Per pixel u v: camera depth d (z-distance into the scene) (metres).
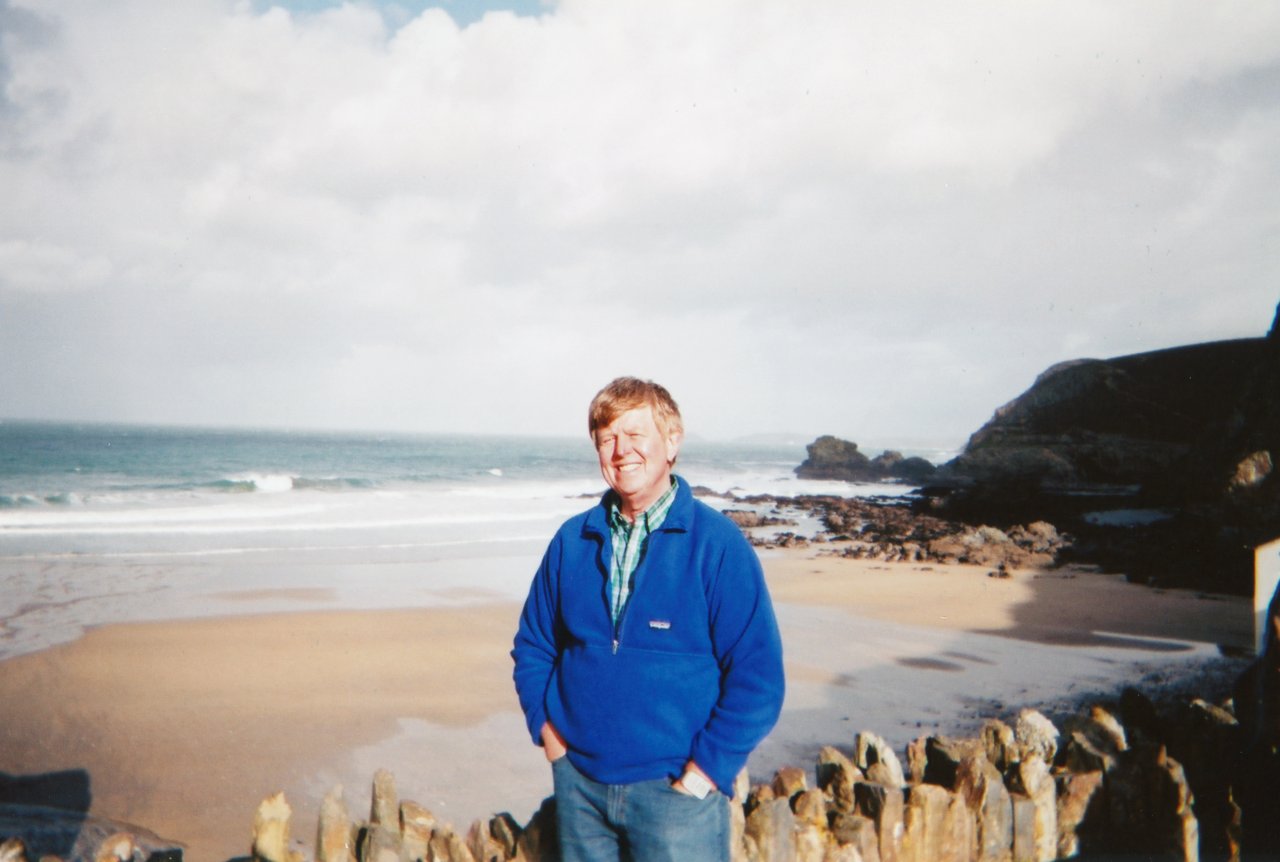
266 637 11.41
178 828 5.77
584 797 2.33
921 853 2.99
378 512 29.41
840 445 73.06
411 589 15.45
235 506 29.48
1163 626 12.99
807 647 11.12
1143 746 3.42
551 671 2.53
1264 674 3.41
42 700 8.47
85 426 180.38
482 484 45.38
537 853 2.67
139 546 19.89
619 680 2.26
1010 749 3.67
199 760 7.02
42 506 28.09
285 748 7.34
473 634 11.94
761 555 22.23
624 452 2.27
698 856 2.23
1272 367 20.00
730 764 2.19
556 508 32.78
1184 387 53.34
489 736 7.76
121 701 8.52
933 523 30.83
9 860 3.04
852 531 28.91
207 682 9.27
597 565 2.35
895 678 9.59
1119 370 55.94
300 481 40.16
